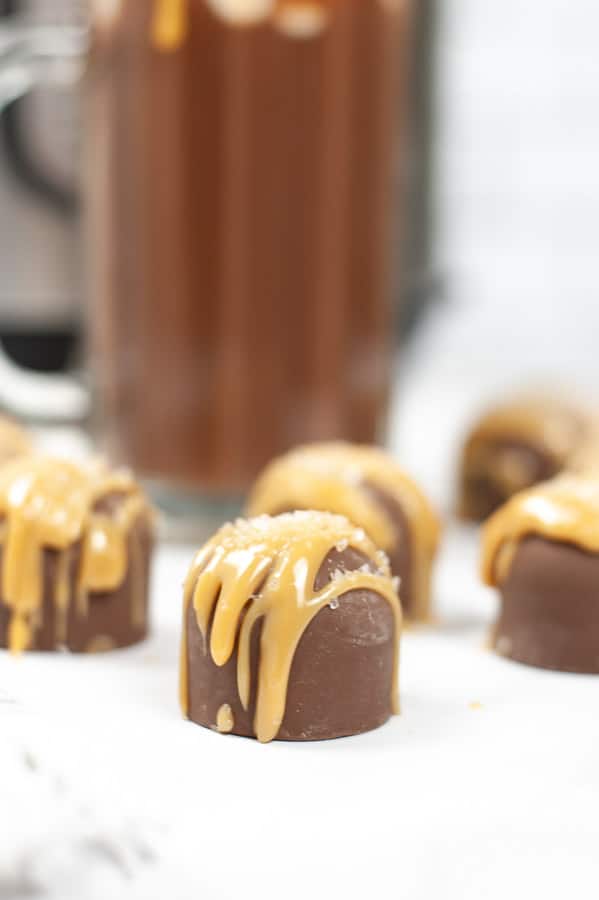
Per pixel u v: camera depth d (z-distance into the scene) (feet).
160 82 1.65
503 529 1.51
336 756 1.31
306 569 1.35
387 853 1.20
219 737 1.33
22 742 1.29
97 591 1.47
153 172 1.66
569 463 1.83
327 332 1.69
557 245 3.81
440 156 2.16
